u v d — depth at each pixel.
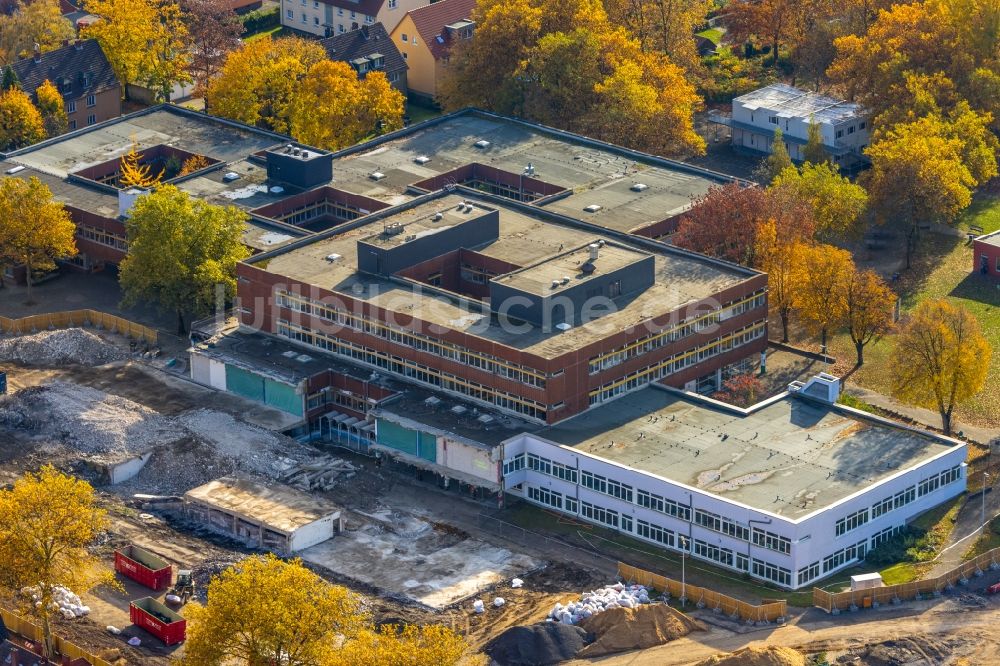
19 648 188.25
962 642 191.25
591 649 191.38
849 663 187.88
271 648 178.25
